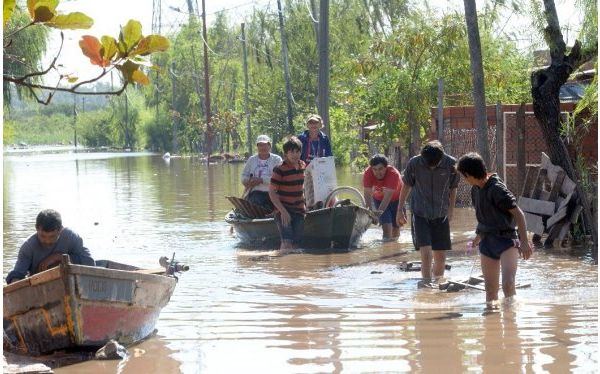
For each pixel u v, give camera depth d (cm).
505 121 2434
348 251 1912
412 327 1153
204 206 3128
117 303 1062
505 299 1295
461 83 3503
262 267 1708
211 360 1012
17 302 1058
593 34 1902
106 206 3228
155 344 1091
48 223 1110
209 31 9419
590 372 938
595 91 1936
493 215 1275
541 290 1396
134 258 1858
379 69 3691
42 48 3578
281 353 1032
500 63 3516
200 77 9738
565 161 1914
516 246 1284
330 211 1914
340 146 5047
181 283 1530
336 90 5456
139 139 14038
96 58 585
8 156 10700
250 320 1217
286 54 5938
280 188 1933
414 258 1789
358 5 6094
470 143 2819
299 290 1446
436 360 991
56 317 1038
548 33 1927
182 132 10862
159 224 2559
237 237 2173
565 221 1875
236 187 4116
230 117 8394
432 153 1459
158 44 592
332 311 1268
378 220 2041
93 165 7338
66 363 1016
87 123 17112
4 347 1093
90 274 1031
